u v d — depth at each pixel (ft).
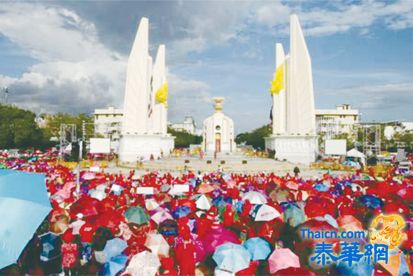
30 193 33.96
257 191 65.21
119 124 494.18
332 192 74.59
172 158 232.53
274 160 218.18
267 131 400.67
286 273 29.76
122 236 41.98
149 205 56.59
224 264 31.45
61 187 75.51
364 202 57.31
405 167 171.63
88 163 181.57
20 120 272.51
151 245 37.55
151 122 237.66
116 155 247.09
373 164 193.36
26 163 146.82
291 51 222.69
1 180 34.04
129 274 31.07
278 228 42.14
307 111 214.90
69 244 37.06
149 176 105.50
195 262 36.17
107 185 82.48
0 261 27.99
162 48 289.74
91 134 352.69
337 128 433.89
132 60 220.02
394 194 62.80
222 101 307.58
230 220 48.29
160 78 287.07
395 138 365.40
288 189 70.74
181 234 40.34
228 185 85.10
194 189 79.36
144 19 221.25
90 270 35.91
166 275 31.89
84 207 51.11
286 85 237.04
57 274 35.88
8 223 30.30
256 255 34.24
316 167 190.60
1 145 267.39
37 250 33.45
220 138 304.09
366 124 231.71
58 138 320.50
